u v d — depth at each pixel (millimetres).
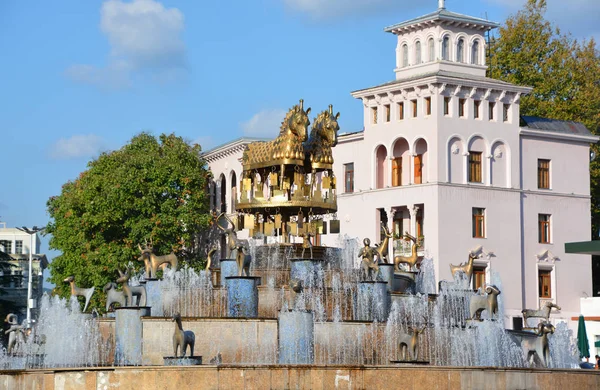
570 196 97188
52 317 44844
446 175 89750
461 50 94438
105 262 85375
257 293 43688
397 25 95188
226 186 105875
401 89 91688
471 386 37219
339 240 78062
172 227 88000
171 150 92375
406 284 50562
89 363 43938
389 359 42594
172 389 35719
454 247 89500
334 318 43406
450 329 44062
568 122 99062
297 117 47906
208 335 41250
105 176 88375
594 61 106188
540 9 107062
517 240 92938
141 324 41562
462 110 91250
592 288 99188
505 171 93312
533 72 105062
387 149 93312
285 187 48406
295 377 36031
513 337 45844
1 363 44156
